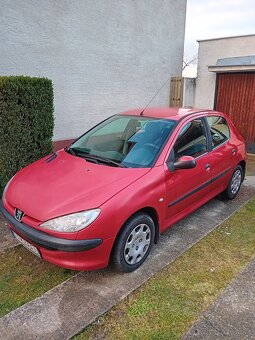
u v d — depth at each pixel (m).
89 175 2.85
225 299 2.54
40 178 2.92
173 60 10.29
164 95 10.22
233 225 3.86
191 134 3.58
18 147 4.27
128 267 2.78
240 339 2.15
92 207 2.43
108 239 2.50
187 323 2.28
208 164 3.74
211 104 9.25
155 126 3.48
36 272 2.81
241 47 8.38
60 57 6.77
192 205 3.69
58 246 2.36
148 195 2.80
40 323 2.22
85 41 7.23
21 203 2.62
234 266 2.99
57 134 7.09
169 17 9.69
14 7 5.70
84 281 2.69
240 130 8.66
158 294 2.57
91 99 7.74
